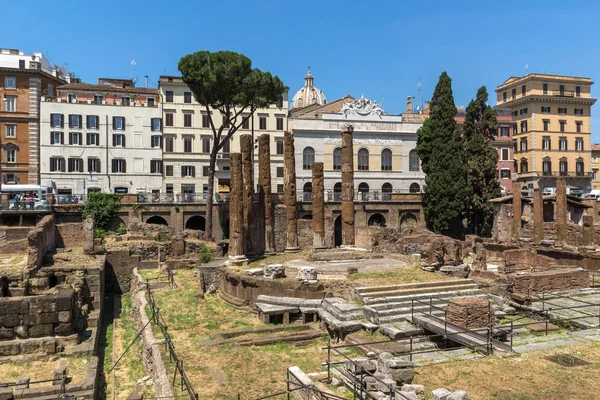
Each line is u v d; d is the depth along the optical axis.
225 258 47.88
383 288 27.81
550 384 15.97
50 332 23.75
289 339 23.75
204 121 84.94
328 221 52.75
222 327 26.44
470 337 20.22
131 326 32.00
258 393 17.38
